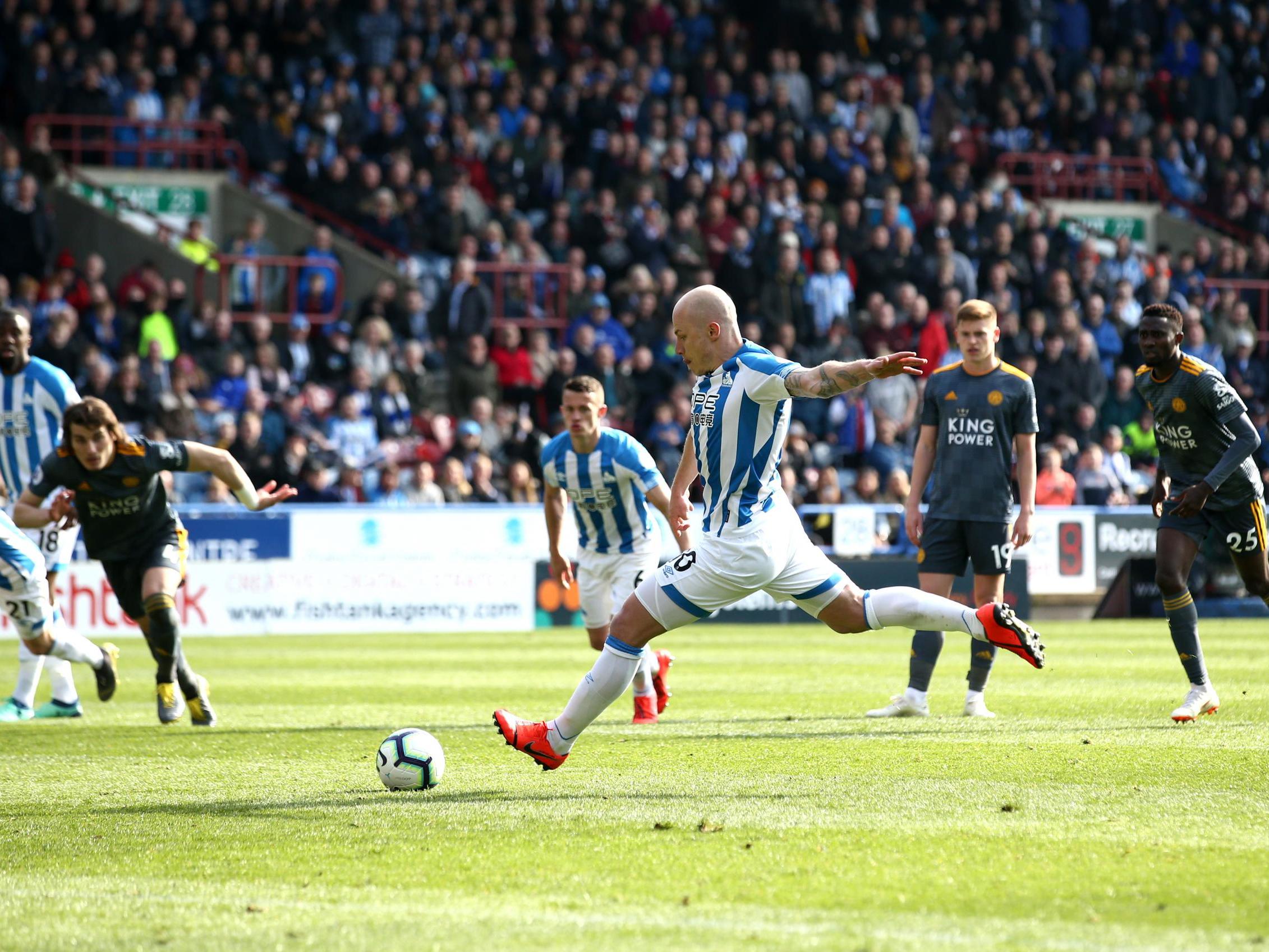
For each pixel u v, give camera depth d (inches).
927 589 867.4
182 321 2071.9
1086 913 387.2
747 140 2591.0
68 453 767.1
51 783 625.6
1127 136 2866.6
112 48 2357.3
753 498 569.6
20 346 894.4
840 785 585.0
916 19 2802.7
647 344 2230.6
